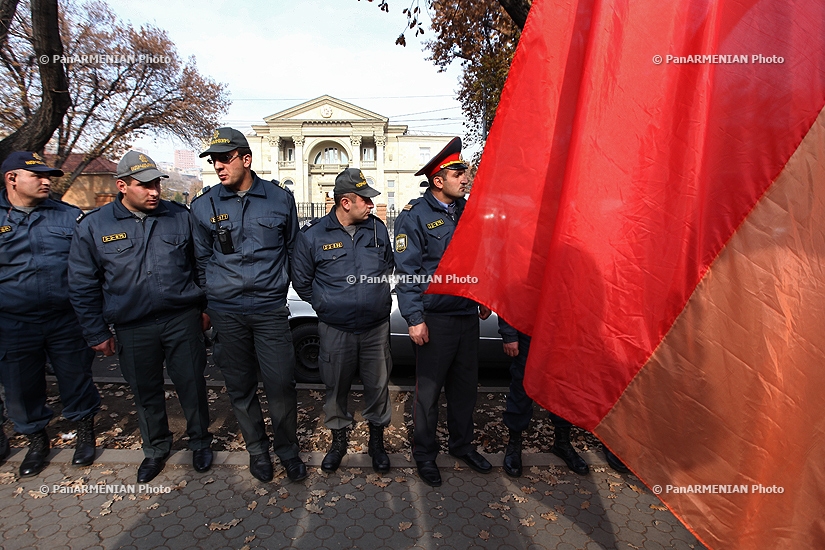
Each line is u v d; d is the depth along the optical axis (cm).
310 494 261
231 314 261
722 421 142
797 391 134
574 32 179
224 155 251
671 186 153
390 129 4822
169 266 266
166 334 270
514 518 244
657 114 155
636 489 271
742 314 142
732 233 145
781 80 143
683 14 154
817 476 131
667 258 153
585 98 158
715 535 141
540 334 167
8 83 1034
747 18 147
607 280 158
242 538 225
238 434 339
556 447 304
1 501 250
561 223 162
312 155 4853
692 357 147
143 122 1491
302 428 349
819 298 134
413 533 231
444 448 319
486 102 1057
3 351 267
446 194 270
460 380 285
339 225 278
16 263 266
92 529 230
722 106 149
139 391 269
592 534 233
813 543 130
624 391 155
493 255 197
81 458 284
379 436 292
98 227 255
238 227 258
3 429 308
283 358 269
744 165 145
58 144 1285
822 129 138
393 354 445
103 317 269
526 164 190
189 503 251
